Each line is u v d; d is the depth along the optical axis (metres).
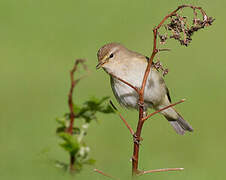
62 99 14.95
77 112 2.68
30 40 19.91
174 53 17.83
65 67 17.30
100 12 22.05
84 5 22.98
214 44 18.64
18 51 18.77
